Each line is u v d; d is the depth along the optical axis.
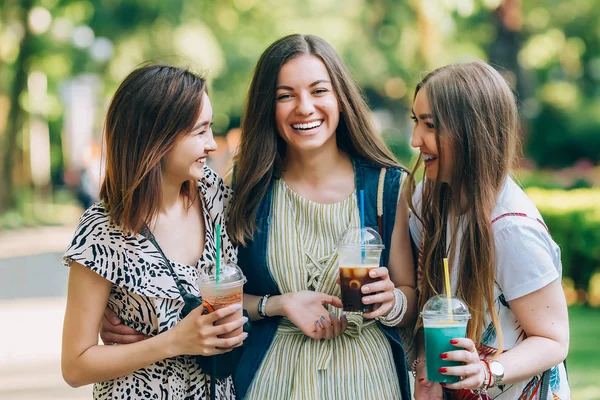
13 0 27.03
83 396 8.11
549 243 3.79
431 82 3.92
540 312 3.74
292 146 4.23
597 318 11.35
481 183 3.81
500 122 3.87
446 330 3.55
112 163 3.72
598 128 24.92
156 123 3.68
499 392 3.82
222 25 25.47
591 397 7.54
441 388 4.03
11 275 17.72
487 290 3.77
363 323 4.12
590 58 26.16
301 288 4.17
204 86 3.79
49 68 29.14
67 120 38.22
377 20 25.97
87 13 26.03
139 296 3.71
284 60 4.11
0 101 30.38
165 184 3.83
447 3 24.62
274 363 4.12
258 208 4.22
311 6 25.50
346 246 3.85
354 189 4.26
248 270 4.23
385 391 4.09
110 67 27.12
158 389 3.71
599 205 12.30
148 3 25.31
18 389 8.39
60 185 41.78
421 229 4.24
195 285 3.81
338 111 4.18
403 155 25.80
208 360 3.73
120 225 3.70
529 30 25.69
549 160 25.36
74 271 3.70
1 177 29.20
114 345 3.70
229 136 24.41
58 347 10.41
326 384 4.07
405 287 4.25
